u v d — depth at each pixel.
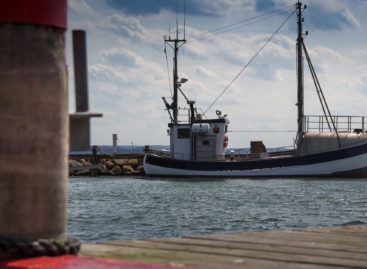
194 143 47.53
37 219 5.18
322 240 7.30
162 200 29.20
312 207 25.05
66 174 5.48
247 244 6.84
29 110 5.11
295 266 5.39
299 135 47.59
